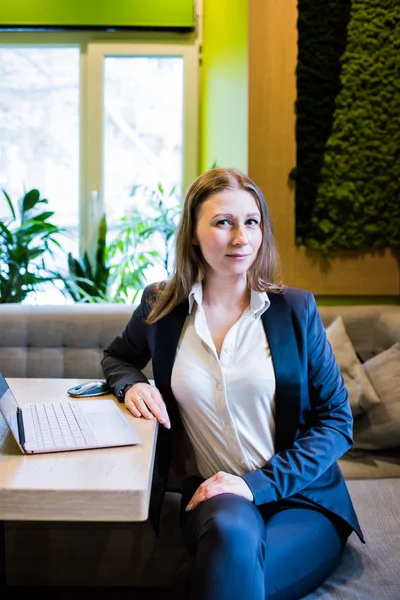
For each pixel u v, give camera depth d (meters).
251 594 0.99
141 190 3.22
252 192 1.39
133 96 3.21
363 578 1.29
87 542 1.62
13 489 0.93
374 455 1.99
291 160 2.47
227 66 2.75
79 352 2.17
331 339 2.16
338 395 1.42
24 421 1.25
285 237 2.51
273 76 2.44
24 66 3.20
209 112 3.08
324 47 2.44
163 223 2.99
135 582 1.61
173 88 3.22
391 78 2.47
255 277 1.42
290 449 1.31
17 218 3.15
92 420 1.27
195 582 1.01
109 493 0.93
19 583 1.64
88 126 3.17
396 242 2.52
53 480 0.95
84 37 3.16
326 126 2.47
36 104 3.21
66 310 2.22
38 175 3.23
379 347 2.24
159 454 1.47
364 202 2.50
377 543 1.42
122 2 3.07
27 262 2.81
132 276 2.92
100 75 3.16
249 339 1.38
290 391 1.35
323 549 1.25
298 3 2.42
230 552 1.01
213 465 1.40
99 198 3.20
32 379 1.74
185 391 1.37
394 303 2.62
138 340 1.61
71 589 1.75
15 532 1.64
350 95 2.46
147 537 1.60
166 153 3.24
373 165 2.49
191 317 1.45
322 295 2.59
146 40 3.16
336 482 1.38
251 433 1.37
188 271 1.44
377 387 2.02
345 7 2.44
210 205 1.35
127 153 3.23
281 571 1.16
